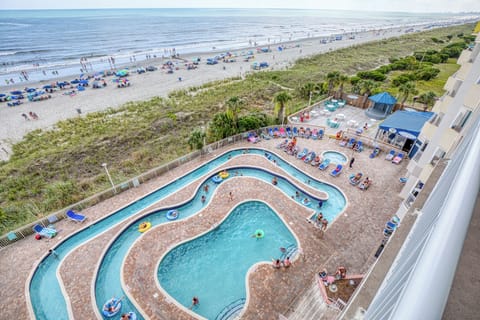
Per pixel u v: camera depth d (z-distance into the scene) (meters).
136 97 54.28
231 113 30.23
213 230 19.02
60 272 15.81
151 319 13.49
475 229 2.50
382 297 4.51
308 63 84.06
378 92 42.72
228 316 13.89
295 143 29.30
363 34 182.25
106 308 13.94
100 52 110.69
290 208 20.89
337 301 13.39
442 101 18.11
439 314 1.12
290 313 13.61
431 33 159.62
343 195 21.91
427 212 6.04
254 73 71.88
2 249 17.31
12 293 14.76
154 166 27.77
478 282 1.94
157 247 17.44
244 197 21.98
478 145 4.05
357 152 28.23
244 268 16.59
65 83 63.53
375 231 18.50
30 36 150.25
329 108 39.56
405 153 26.73
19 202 23.27
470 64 15.65
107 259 17.03
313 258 16.66
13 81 68.25
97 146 33.50
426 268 1.79
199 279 15.90
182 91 56.34
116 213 20.50
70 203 21.86
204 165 26.45
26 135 37.56
